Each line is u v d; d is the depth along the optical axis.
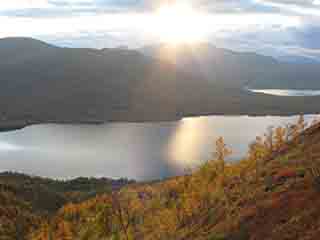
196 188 63.56
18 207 134.75
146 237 59.59
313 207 27.22
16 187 165.75
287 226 27.25
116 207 81.00
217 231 36.16
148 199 80.56
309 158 42.28
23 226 118.50
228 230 34.09
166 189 81.94
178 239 47.44
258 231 29.67
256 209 33.53
